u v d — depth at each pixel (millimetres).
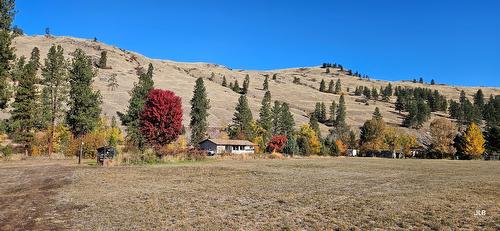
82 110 72188
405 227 14609
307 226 14820
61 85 72875
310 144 104562
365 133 128875
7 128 58219
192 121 100000
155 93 63000
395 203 20047
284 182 29828
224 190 24703
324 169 45219
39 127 65938
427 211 17719
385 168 50188
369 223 15273
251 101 193875
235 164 51406
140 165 46312
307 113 195625
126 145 74250
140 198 21062
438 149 111125
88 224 14820
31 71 64375
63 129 67125
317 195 22906
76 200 20109
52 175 32125
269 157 74750
